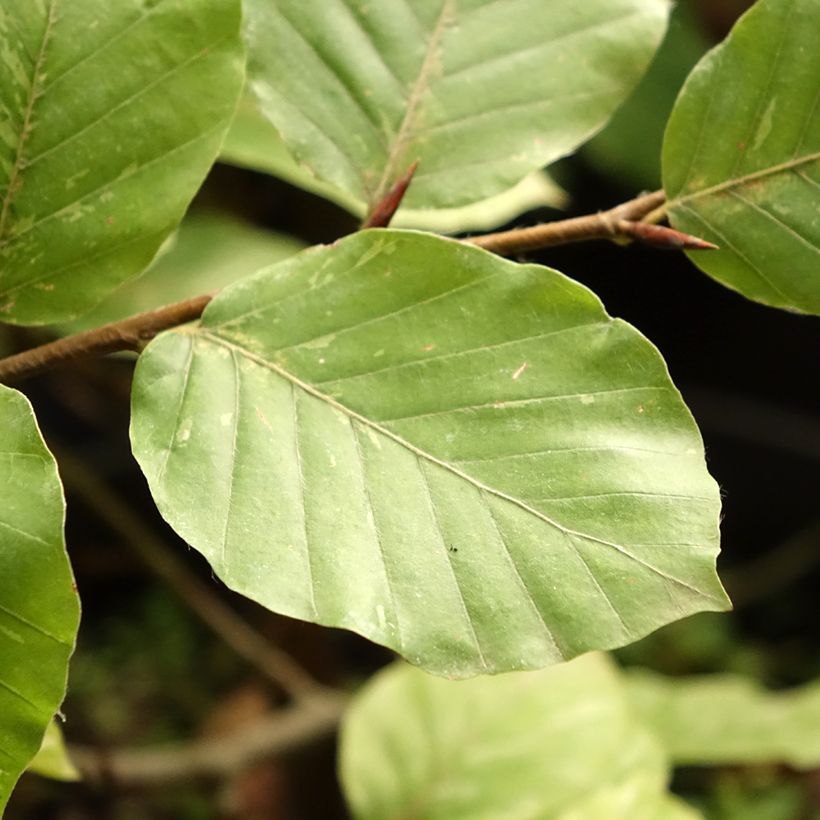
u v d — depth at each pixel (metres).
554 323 0.52
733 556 1.90
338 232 1.15
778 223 0.54
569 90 0.56
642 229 0.54
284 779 1.24
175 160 0.53
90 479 0.99
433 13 0.56
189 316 0.53
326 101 0.56
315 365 0.53
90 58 0.53
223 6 0.53
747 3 1.41
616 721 0.83
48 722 0.51
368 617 0.52
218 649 1.65
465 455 0.52
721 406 1.84
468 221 0.65
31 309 0.54
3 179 0.53
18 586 0.51
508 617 0.52
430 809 0.79
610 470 0.52
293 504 0.52
